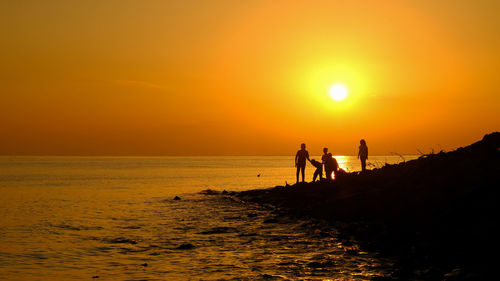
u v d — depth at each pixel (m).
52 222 25.56
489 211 16.58
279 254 16.06
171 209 32.34
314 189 30.33
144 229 22.64
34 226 23.91
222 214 28.77
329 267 13.93
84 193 50.12
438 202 19.27
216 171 135.50
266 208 30.34
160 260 15.43
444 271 12.30
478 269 11.79
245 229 22.06
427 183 21.97
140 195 47.00
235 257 15.73
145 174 111.81
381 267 13.76
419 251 14.61
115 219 26.83
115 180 81.00
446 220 17.23
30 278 13.19
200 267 14.31
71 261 15.39
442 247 14.48
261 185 65.19
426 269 12.81
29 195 47.06
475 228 15.41
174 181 77.31
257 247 17.50
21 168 167.25
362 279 12.46
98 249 17.47
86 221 25.97
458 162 23.34
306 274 13.15
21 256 16.25
